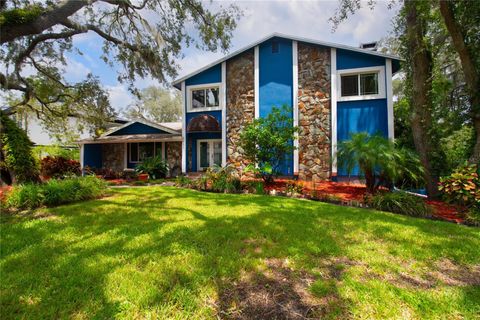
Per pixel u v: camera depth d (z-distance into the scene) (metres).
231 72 13.54
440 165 8.70
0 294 2.63
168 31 12.62
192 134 14.85
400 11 8.80
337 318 2.31
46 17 7.71
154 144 16.98
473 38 7.84
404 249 3.84
